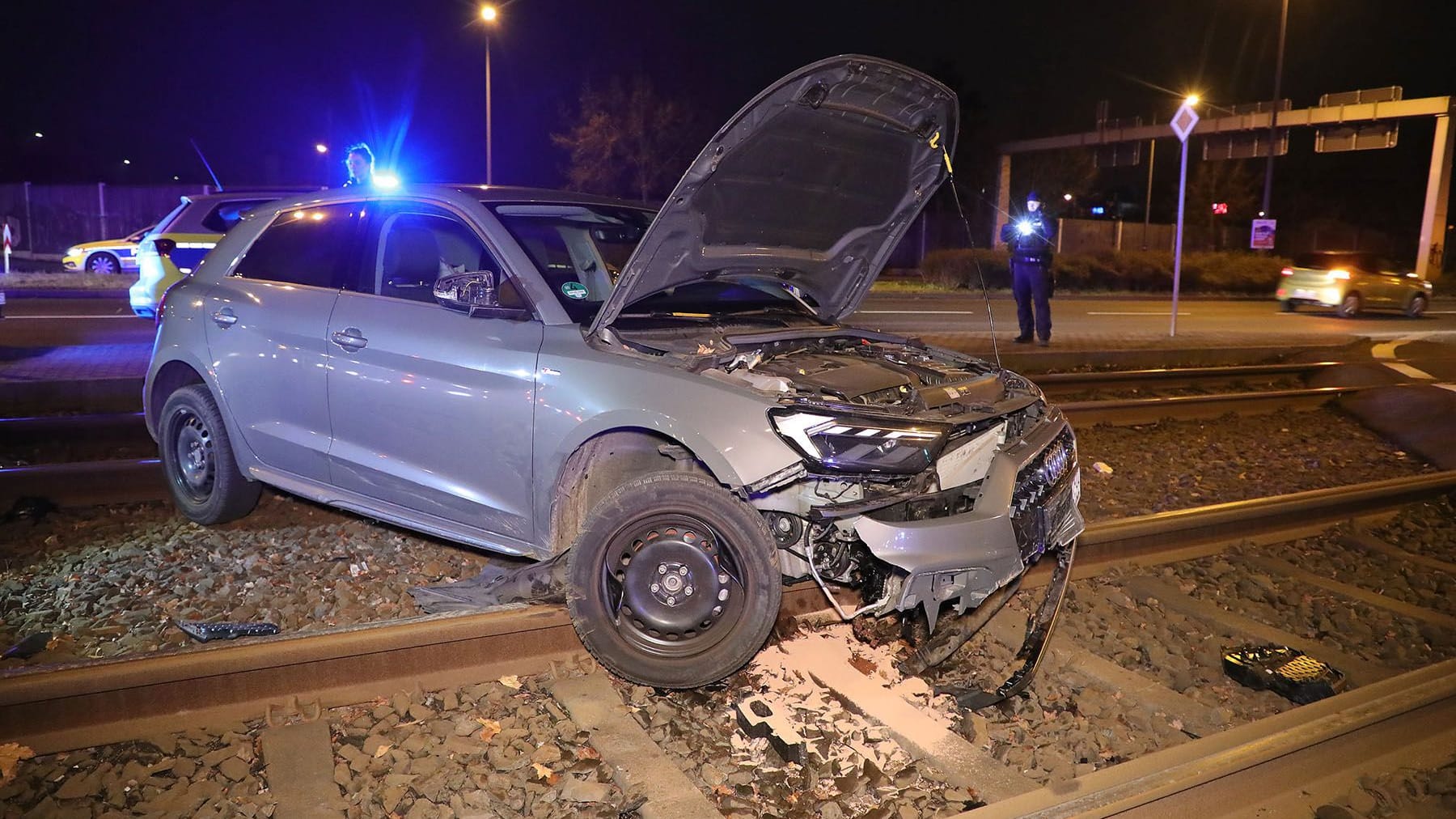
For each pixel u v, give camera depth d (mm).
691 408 4004
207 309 5570
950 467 4141
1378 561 6438
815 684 4273
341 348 4973
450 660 4184
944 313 21344
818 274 5355
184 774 3490
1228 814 3402
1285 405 11594
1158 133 34656
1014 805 3268
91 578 5141
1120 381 12609
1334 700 4090
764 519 4035
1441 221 36281
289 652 3908
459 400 4574
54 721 3641
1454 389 11797
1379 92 32906
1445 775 3664
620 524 4039
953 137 4797
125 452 7699
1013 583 5074
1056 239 41438
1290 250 54625
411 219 5098
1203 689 4570
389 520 5016
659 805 3344
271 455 5383
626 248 5270
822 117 4293
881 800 3484
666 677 4051
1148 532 6137
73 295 19656
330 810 3289
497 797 3389
